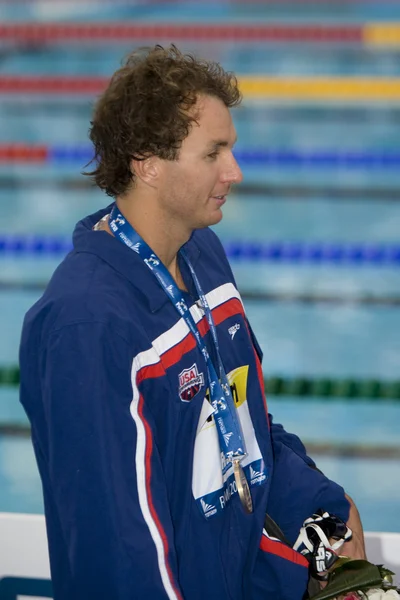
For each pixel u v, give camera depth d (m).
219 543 4.36
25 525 5.73
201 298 4.57
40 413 4.00
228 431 4.43
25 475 11.05
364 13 30.27
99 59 27.72
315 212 19.00
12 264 17.44
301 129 22.94
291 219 18.70
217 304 4.66
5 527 5.74
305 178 20.61
